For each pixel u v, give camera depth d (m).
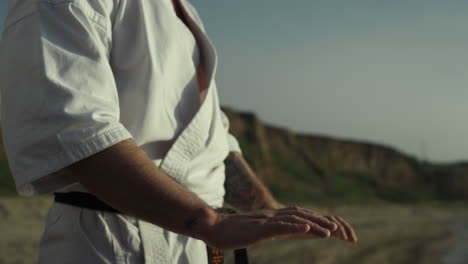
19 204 18.03
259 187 1.39
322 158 78.62
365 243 27.05
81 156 0.77
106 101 0.84
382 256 23.14
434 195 84.06
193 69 1.07
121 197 0.78
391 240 31.00
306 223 0.79
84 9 0.90
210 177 1.11
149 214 0.78
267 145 60.19
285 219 0.80
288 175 58.12
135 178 0.77
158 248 0.94
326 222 0.82
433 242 32.31
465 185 87.38
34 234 13.61
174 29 1.05
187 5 1.28
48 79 0.81
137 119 0.96
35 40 0.86
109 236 0.91
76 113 0.79
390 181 82.75
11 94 0.86
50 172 0.78
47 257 0.95
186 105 1.05
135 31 0.99
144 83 0.97
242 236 0.78
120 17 0.98
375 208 58.44
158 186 0.78
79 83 0.83
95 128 0.78
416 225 46.19
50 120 0.80
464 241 34.16
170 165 0.99
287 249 19.36
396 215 55.19
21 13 0.90
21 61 0.86
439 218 59.09
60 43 0.86
